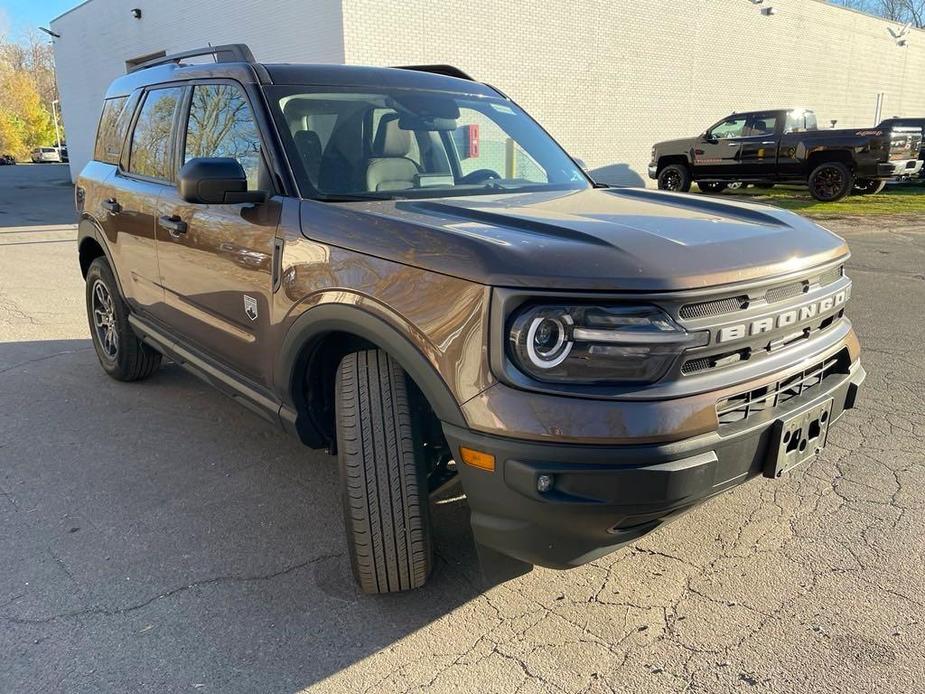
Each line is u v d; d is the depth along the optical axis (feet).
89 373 17.37
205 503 11.11
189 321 11.94
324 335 8.68
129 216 13.65
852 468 12.03
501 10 56.90
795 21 85.05
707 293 6.79
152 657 7.77
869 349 18.49
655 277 6.58
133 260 13.83
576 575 9.27
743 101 81.61
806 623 8.28
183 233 11.49
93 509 10.91
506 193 10.57
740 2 77.20
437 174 11.01
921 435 13.26
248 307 9.96
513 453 6.60
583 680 7.45
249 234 9.79
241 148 10.48
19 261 34.01
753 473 7.61
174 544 9.97
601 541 6.93
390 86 11.64
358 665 7.68
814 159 54.80
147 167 13.65
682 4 71.41
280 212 9.32
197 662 7.71
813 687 7.29
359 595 8.86
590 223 7.81
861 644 7.91
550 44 60.95
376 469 8.00
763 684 7.34
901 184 70.64
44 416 14.58
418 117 11.39
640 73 69.31
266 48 56.34
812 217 47.37
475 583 9.09
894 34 104.17
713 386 6.94
